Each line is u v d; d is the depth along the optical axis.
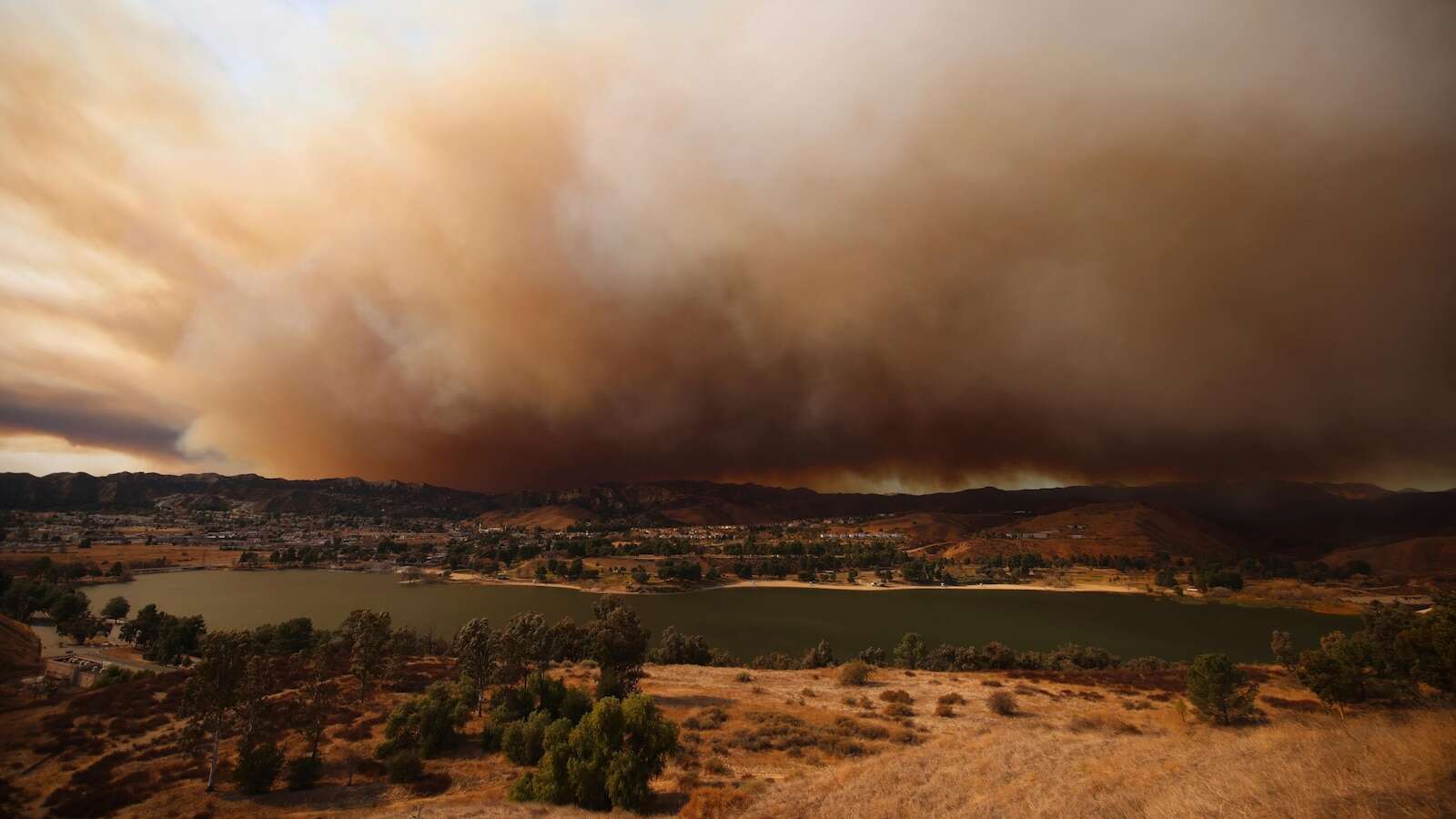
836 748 42.34
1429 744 20.86
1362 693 48.16
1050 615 198.62
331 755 45.41
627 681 60.78
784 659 101.50
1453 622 43.25
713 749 42.97
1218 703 47.25
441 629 162.62
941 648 101.44
